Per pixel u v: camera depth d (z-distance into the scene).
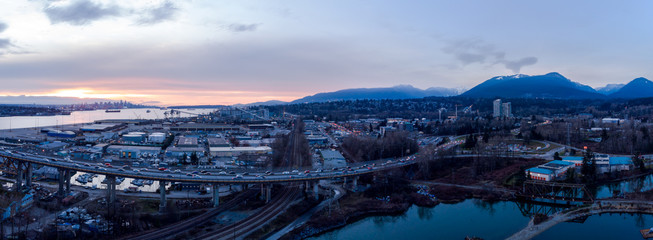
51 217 183.75
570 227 188.50
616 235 179.00
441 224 198.00
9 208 179.12
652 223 192.88
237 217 194.38
